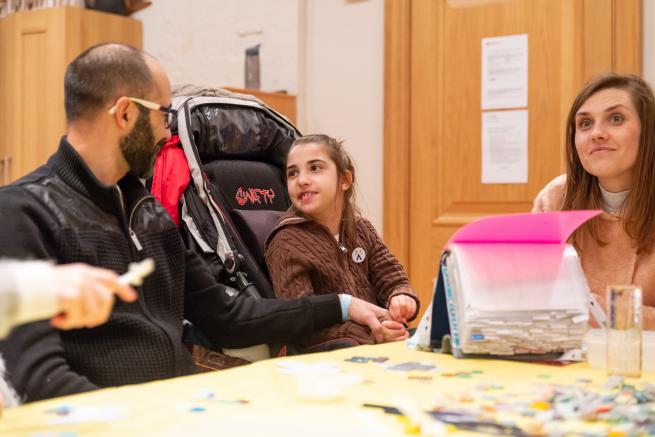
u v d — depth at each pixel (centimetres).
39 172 149
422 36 340
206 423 83
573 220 123
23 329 126
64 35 394
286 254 197
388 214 348
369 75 355
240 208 222
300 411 89
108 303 83
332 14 364
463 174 334
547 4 314
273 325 171
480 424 83
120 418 85
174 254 163
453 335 127
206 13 400
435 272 339
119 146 151
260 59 382
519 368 119
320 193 209
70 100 151
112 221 151
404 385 104
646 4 297
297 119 371
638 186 168
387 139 347
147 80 153
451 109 335
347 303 181
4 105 415
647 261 168
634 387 103
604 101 170
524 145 321
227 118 226
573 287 130
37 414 87
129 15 426
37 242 137
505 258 130
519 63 321
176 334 157
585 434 80
